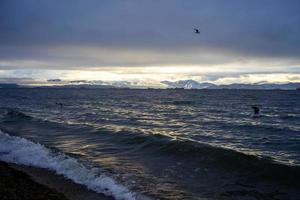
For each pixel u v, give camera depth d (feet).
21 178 42.29
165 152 58.80
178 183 42.32
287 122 124.67
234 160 50.42
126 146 65.36
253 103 279.90
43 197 35.14
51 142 71.10
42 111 174.29
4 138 69.56
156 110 194.70
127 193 38.06
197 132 94.22
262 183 42.29
